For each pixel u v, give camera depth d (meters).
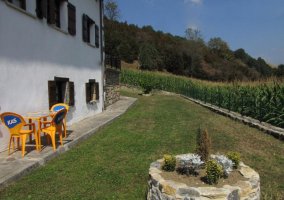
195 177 4.78
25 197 5.23
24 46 8.43
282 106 11.81
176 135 10.26
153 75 37.53
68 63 11.82
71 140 8.86
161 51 63.88
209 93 20.98
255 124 12.12
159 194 4.57
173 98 26.14
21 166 6.34
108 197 5.29
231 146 8.91
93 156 7.68
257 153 8.31
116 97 21.48
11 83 7.82
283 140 9.90
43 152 7.44
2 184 5.49
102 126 11.77
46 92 9.77
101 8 16.95
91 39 15.33
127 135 10.23
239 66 69.81
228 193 4.22
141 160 7.34
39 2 9.35
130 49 62.94
